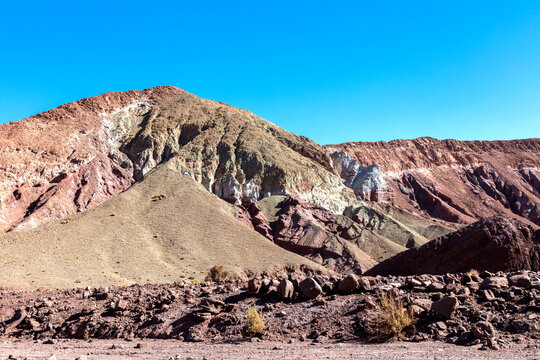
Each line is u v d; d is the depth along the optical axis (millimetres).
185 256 94250
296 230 121688
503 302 12914
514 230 22000
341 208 152000
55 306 18266
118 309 16609
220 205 122250
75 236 92375
